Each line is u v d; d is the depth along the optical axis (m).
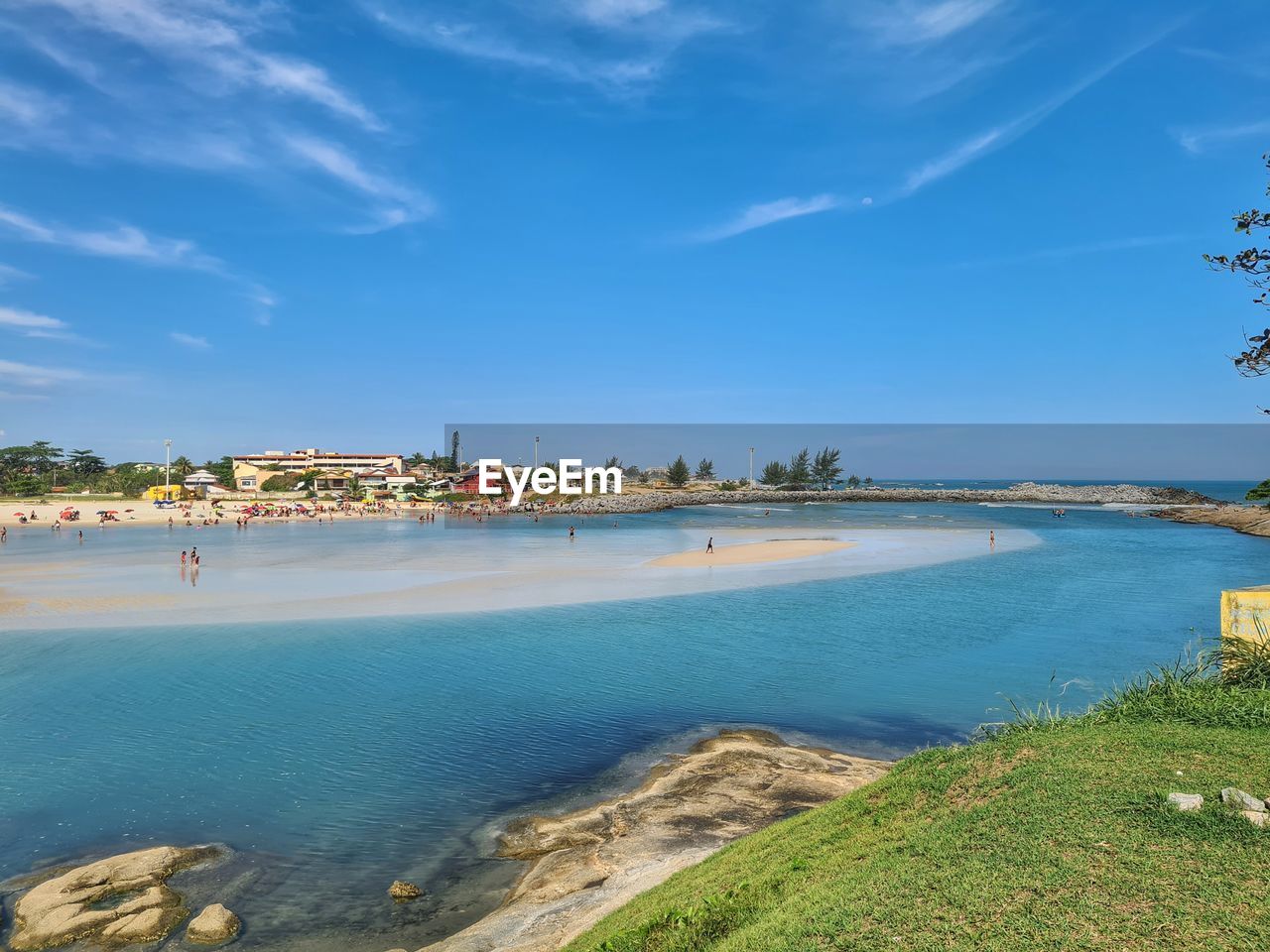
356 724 20.75
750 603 39.00
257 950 11.12
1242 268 9.98
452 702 22.62
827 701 22.66
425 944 11.20
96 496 156.38
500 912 11.41
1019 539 78.06
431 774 17.48
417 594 42.00
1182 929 6.00
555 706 22.27
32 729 20.31
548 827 14.71
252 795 16.39
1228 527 98.56
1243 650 12.72
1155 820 7.72
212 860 13.77
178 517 121.56
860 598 40.56
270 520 122.00
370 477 170.25
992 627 32.97
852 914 7.04
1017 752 10.29
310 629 32.72
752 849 10.40
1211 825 7.45
